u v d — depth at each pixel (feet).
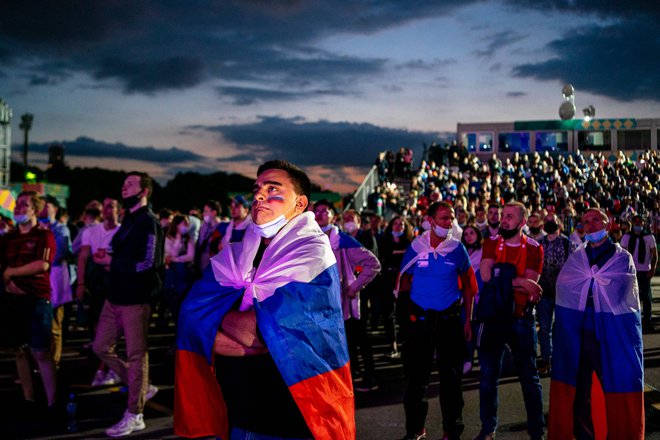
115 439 14.47
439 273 13.93
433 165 83.66
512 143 88.89
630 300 12.40
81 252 20.53
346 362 6.70
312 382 6.29
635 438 12.07
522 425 15.44
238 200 20.89
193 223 28.63
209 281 6.86
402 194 81.66
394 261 25.21
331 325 6.56
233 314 6.61
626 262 12.52
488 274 13.83
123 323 14.85
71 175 200.95
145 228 14.92
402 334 14.47
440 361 13.97
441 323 13.92
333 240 18.13
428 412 16.88
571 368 12.79
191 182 220.23
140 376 14.97
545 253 21.22
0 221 33.73
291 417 6.54
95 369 21.61
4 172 71.15
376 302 28.55
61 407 16.99
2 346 16.29
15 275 15.88
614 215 53.42
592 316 12.69
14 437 14.60
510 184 69.15
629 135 79.15
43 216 21.24
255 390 6.57
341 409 6.47
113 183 206.90
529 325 13.62
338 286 6.77
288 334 6.29
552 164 73.82
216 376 6.87
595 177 63.00
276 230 6.79
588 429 12.75
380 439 14.62
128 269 14.78
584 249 13.10
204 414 6.95
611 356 12.32
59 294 20.89
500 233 14.14
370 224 32.55
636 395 12.16
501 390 18.58
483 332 13.71
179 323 6.98
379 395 18.39
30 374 17.08
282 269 6.48
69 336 28.25
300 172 7.07
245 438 6.56
